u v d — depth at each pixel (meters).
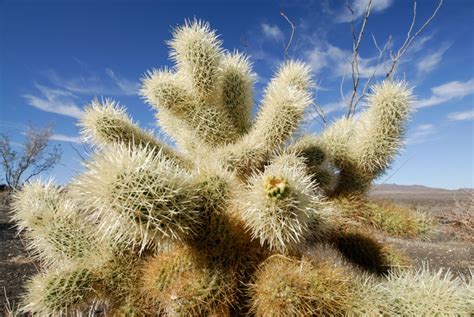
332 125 0.50
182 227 0.28
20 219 0.40
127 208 0.26
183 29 0.45
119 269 0.34
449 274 0.33
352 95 0.79
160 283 0.30
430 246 1.30
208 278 0.30
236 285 0.30
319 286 0.28
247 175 0.41
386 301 0.30
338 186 0.46
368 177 0.45
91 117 0.39
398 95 0.42
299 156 0.42
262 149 0.40
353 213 0.43
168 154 0.41
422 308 0.29
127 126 0.40
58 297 0.33
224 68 0.45
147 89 0.45
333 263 0.34
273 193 0.27
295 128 0.40
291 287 0.27
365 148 0.43
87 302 0.35
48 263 0.40
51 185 0.41
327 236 0.37
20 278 0.89
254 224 0.28
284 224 0.27
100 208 0.27
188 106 0.44
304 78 0.46
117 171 0.26
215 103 0.45
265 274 0.29
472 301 0.30
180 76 0.46
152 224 0.27
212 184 0.31
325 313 0.28
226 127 0.45
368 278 0.33
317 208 0.32
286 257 0.30
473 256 1.18
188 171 0.38
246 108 0.46
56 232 0.37
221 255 0.31
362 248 0.39
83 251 0.36
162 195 0.26
